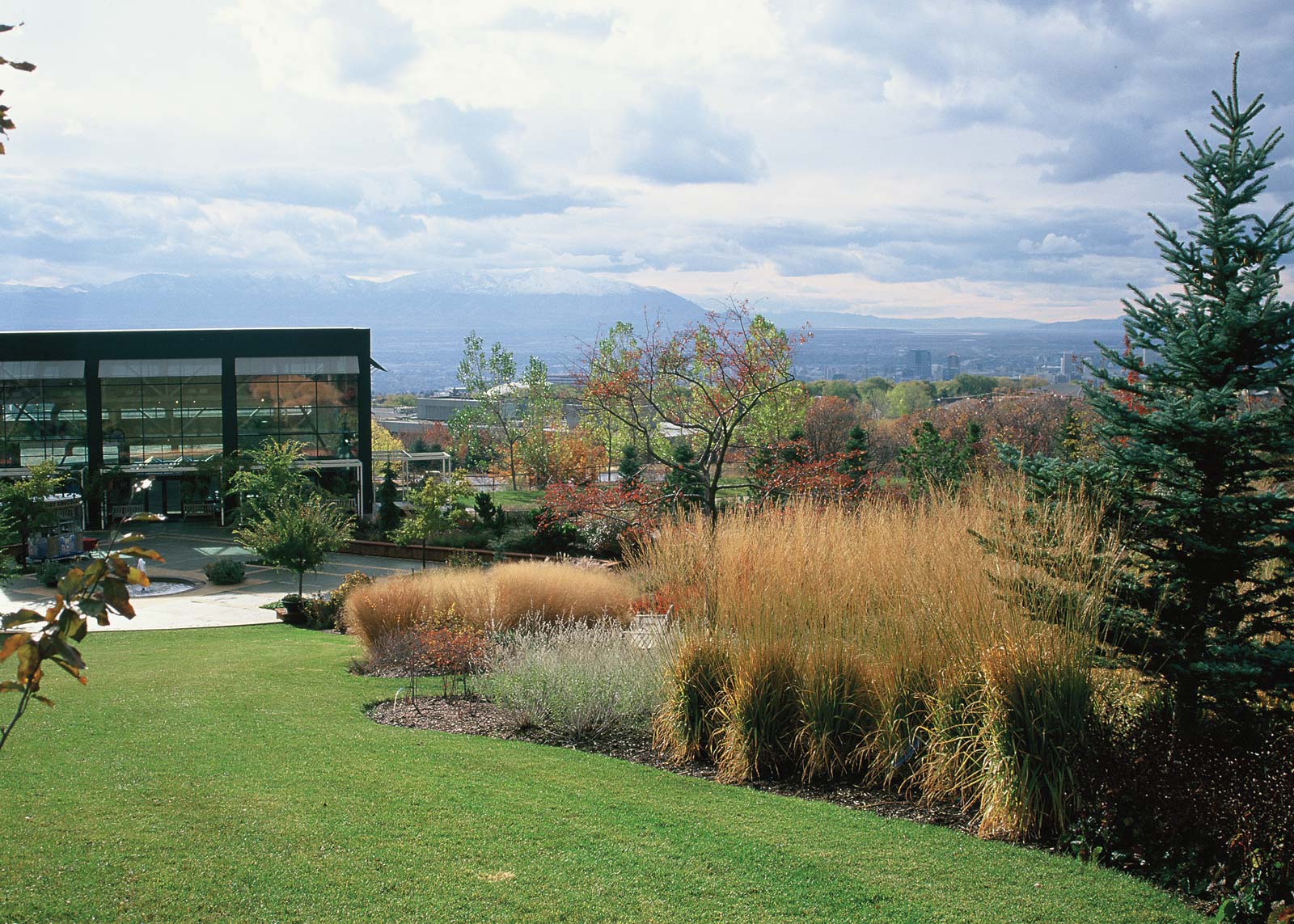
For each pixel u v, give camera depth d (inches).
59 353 1451.8
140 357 1476.4
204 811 228.4
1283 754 210.5
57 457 1462.8
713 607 307.3
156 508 1481.3
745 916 175.6
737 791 256.1
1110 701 242.5
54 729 322.3
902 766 259.9
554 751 302.0
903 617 272.5
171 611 863.7
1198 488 238.8
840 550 306.2
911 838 219.8
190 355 1487.5
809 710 270.5
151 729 324.5
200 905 175.0
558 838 214.7
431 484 1063.0
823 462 737.6
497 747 305.4
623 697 331.3
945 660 258.5
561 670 349.1
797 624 284.0
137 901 176.1
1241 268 231.3
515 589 567.8
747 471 960.3
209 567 1046.4
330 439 1536.7
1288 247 226.5
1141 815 210.7
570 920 173.0
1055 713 224.8
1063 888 190.1
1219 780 207.8
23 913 169.2
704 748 293.7
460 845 209.0
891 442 1685.5
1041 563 241.4
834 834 219.9
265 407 1513.3
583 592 582.2
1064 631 235.5
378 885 186.2
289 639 671.1
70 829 213.0
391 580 593.6
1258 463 230.4
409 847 206.7
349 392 1537.9
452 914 174.2
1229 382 222.4
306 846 205.6
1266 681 217.3
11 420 1446.9
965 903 182.2
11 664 441.1
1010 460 255.0
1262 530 224.8
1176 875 197.3
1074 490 246.7
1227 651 217.0
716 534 335.0
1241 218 231.5
